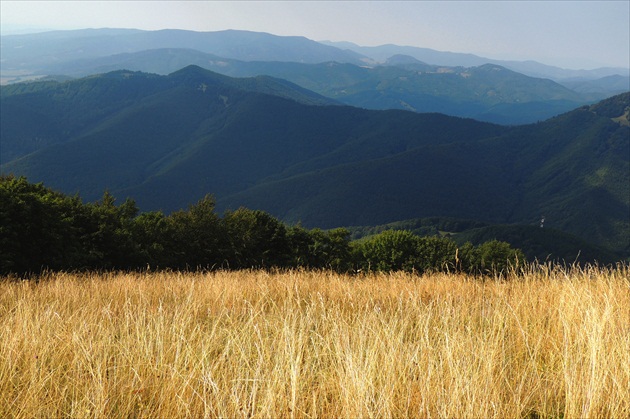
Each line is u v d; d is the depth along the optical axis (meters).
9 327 4.02
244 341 3.58
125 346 3.46
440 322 4.09
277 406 2.56
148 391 2.83
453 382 2.69
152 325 4.02
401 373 2.84
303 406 2.56
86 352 3.14
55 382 2.85
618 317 3.96
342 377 2.74
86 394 2.64
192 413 2.55
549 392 2.78
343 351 3.25
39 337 3.68
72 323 4.31
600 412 2.43
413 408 2.54
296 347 3.32
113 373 3.09
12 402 2.61
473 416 2.29
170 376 2.92
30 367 3.02
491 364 2.92
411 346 3.33
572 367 2.86
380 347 3.29
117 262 33.03
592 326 3.41
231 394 2.52
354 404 2.41
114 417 2.55
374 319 4.08
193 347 3.56
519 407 2.53
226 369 2.97
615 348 3.11
